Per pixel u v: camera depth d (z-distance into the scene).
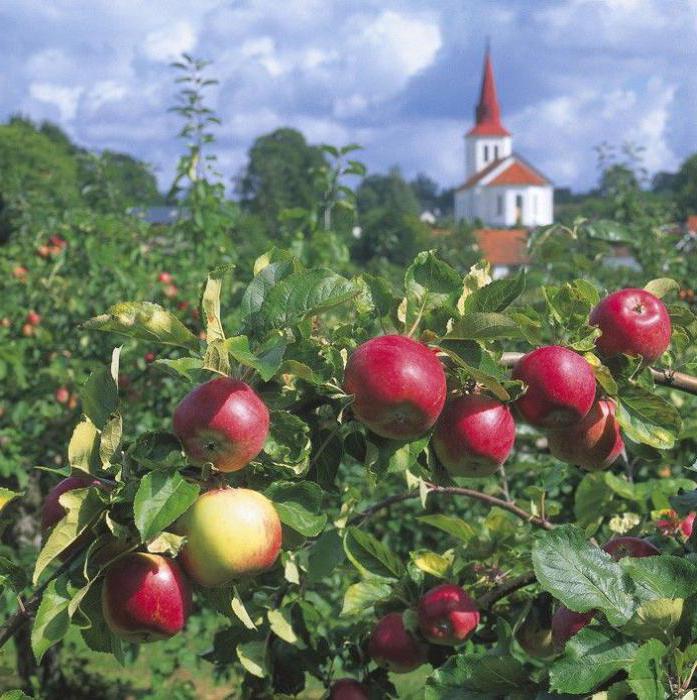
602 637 1.58
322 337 1.92
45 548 1.53
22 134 58.84
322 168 7.49
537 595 2.32
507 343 5.57
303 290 1.68
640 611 1.53
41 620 1.53
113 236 8.41
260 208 81.31
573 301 1.89
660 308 1.92
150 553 1.61
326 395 1.71
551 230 3.75
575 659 1.56
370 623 2.50
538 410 1.79
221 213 8.15
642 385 1.92
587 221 3.79
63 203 12.06
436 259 1.84
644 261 10.94
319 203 7.50
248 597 2.39
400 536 6.23
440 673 1.83
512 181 116.50
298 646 2.43
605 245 3.88
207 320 1.69
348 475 6.13
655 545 2.30
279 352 1.58
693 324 2.06
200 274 7.82
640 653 1.49
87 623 1.59
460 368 1.82
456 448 1.80
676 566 1.65
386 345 1.68
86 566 1.54
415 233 63.56
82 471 1.65
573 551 1.65
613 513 2.79
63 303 7.19
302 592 2.44
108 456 1.60
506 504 2.55
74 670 6.26
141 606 1.57
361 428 1.79
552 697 1.64
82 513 1.54
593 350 1.92
